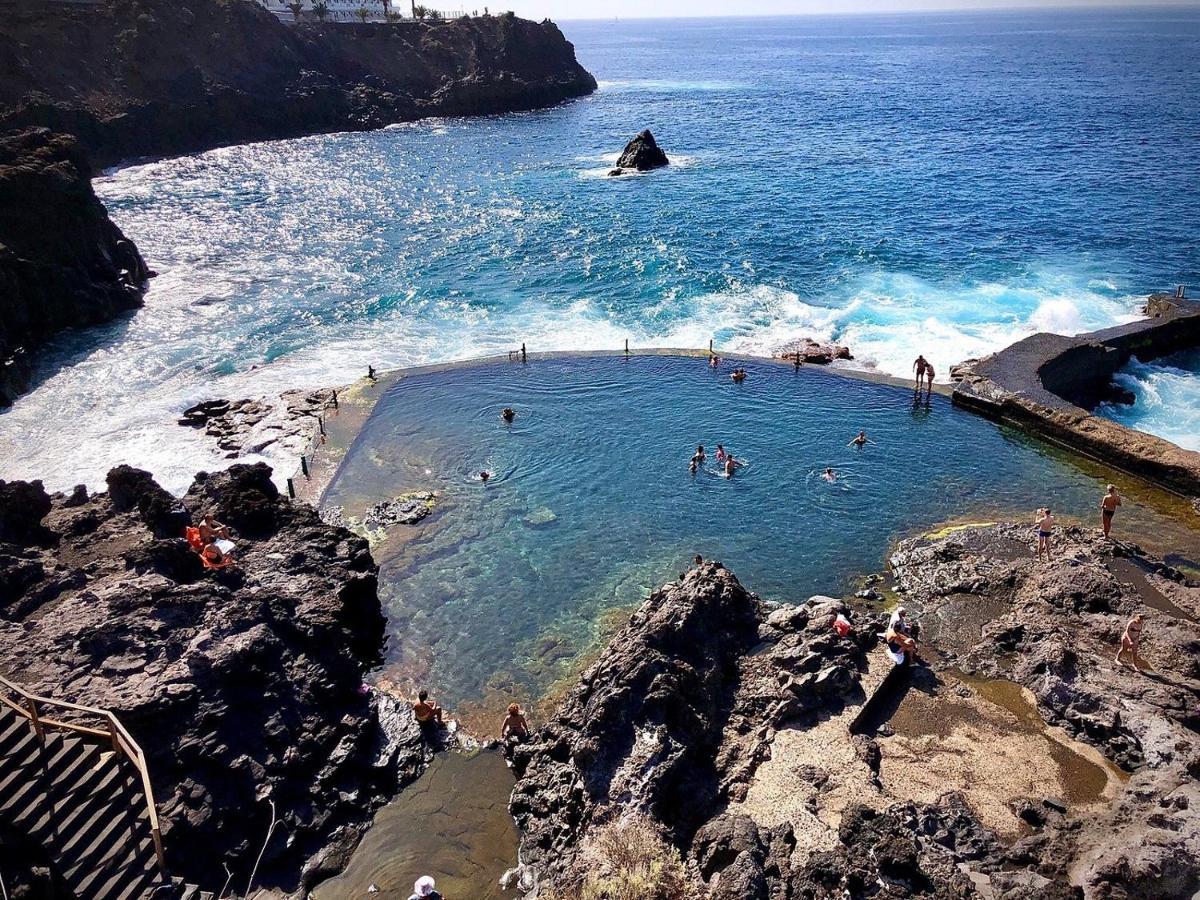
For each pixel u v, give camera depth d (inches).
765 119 5374.0
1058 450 1526.8
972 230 2723.9
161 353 1968.5
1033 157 3811.5
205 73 4926.2
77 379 1829.5
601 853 722.2
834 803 776.9
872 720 892.6
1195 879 633.6
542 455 1518.2
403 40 6309.1
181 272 2534.5
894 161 3850.9
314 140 4943.4
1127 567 1123.9
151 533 1134.4
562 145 4697.3
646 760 797.9
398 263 2583.7
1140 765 810.8
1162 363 1891.0
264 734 846.5
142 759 642.2
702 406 1688.0
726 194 3346.5
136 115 4365.2
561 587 1184.2
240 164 4197.8
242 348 2001.7
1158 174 3398.1
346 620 1081.4
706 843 730.2
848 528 1307.8
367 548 1198.9
